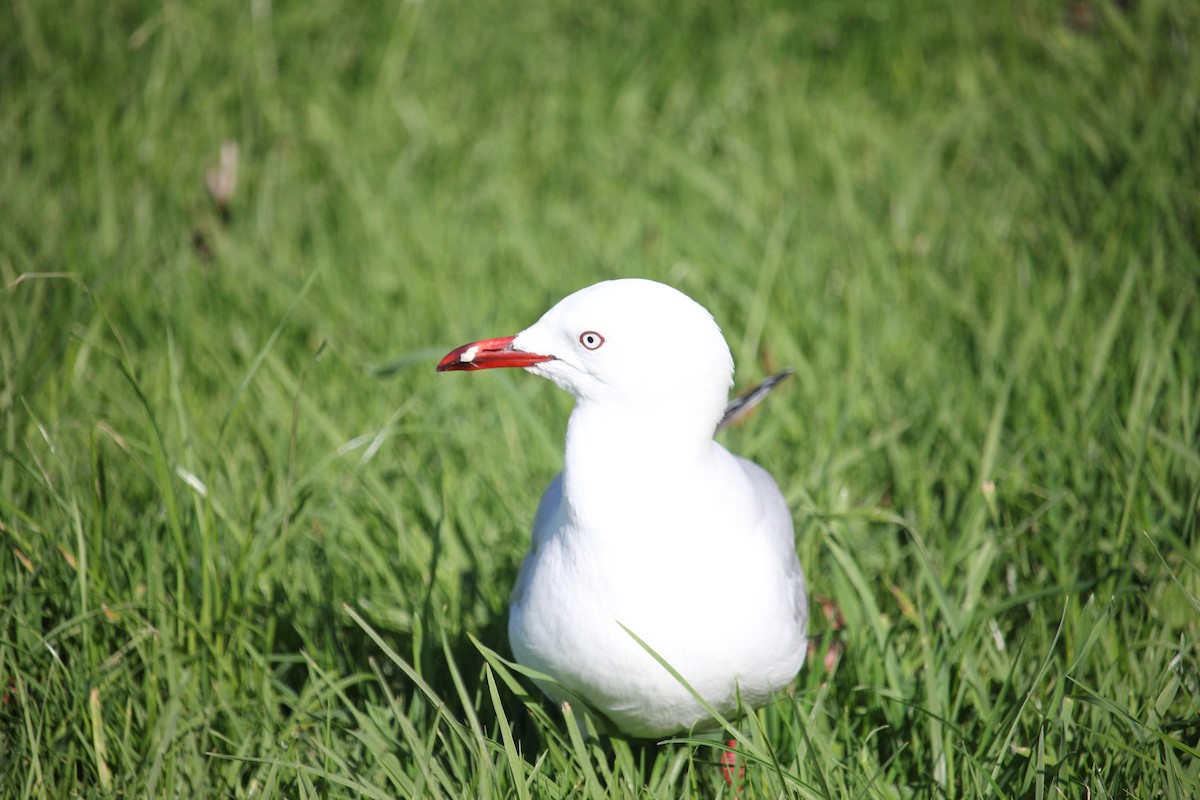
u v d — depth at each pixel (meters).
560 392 10.23
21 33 14.62
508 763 6.70
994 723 6.96
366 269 12.11
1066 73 14.33
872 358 10.48
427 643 7.75
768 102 14.55
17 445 8.73
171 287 11.60
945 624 7.71
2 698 7.24
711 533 6.37
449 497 8.97
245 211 13.01
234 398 7.90
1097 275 11.02
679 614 6.38
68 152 13.37
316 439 9.83
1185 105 12.73
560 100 14.76
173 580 7.91
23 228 12.05
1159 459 8.88
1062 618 6.84
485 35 15.88
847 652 7.71
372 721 7.24
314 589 8.34
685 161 13.22
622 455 6.31
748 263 11.89
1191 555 7.95
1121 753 6.70
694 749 7.40
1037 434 9.35
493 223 12.99
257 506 8.08
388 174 13.52
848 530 8.58
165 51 14.16
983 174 13.23
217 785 7.05
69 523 7.70
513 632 6.99
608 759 7.57
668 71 15.20
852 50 15.39
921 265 11.72
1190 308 10.46
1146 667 7.36
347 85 15.11
